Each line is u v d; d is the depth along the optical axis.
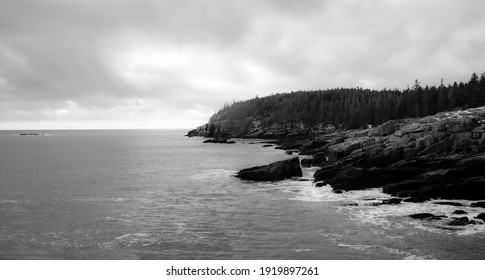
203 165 88.12
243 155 112.75
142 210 42.41
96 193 52.62
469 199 43.62
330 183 52.38
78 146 174.00
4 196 50.84
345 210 40.16
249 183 58.62
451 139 57.09
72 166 86.94
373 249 29.06
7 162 96.06
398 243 30.16
